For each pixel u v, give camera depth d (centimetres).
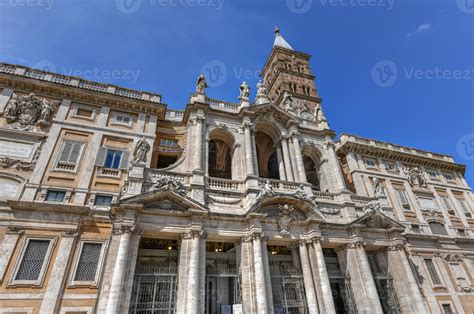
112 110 2623
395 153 3719
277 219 2225
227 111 2759
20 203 1884
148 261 2047
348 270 2352
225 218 2084
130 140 2506
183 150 2714
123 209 1834
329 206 2597
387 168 3628
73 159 2252
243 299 1855
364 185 3303
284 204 2303
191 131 2525
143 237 1961
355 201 2780
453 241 3241
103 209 2086
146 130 2614
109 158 2364
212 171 3066
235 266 2206
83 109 2525
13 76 2339
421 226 3234
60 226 1933
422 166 3912
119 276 1609
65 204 1992
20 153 2125
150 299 1795
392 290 2408
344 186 2775
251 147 2634
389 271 2508
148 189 2042
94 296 1786
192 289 1705
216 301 2072
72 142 2323
